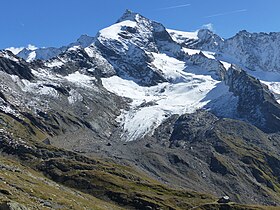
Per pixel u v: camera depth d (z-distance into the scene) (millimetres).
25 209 74812
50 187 187875
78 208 140375
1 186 127188
